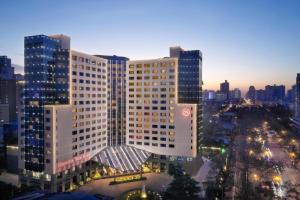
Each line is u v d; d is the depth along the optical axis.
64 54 117.31
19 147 116.56
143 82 148.88
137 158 138.38
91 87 134.50
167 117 143.00
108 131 151.25
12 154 135.62
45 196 61.84
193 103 146.25
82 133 126.94
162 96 144.38
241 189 109.88
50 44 114.75
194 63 146.50
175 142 141.25
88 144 131.38
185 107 139.12
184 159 140.25
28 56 113.31
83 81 128.50
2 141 171.88
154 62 146.62
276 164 150.00
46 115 109.56
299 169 144.75
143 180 127.88
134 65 150.75
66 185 115.25
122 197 103.12
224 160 159.00
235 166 148.12
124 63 156.88
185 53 147.88
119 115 155.00
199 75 147.88
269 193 103.94
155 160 145.75
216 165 149.00
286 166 149.88
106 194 110.00
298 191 110.12
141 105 149.38
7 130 183.75
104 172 134.25
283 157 172.62
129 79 151.88
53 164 108.00
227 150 189.25
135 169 128.00
